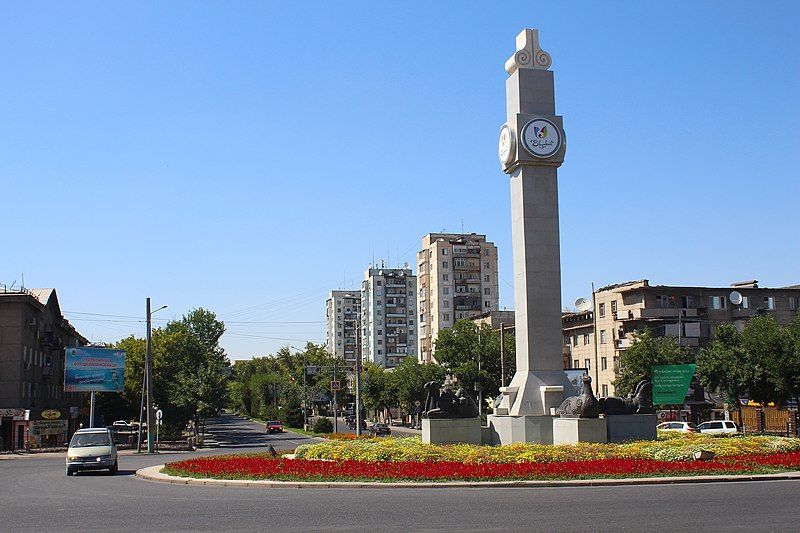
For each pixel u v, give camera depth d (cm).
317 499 2394
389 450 3403
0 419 7488
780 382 6469
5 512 2225
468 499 2297
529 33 4322
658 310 8925
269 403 16200
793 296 9569
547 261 4153
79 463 3919
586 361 10012
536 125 4194
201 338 14212
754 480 2717
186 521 1948
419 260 15950
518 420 3909
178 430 8819
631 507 2041
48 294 9056
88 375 7656
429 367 11256
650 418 3850
